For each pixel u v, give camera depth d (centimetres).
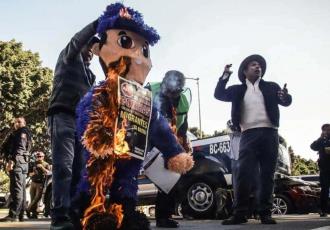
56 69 328
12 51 2805
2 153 741
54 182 302
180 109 468
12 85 2667
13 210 729
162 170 252
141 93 237
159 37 250
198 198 788
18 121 739
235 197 576
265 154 576
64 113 314
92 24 286
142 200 811
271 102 582
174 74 450
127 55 237
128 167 229
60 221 294
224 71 580
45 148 2783
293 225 508
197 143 815
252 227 484
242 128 586
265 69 593
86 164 226
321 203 890
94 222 212
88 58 333
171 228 486
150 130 247
